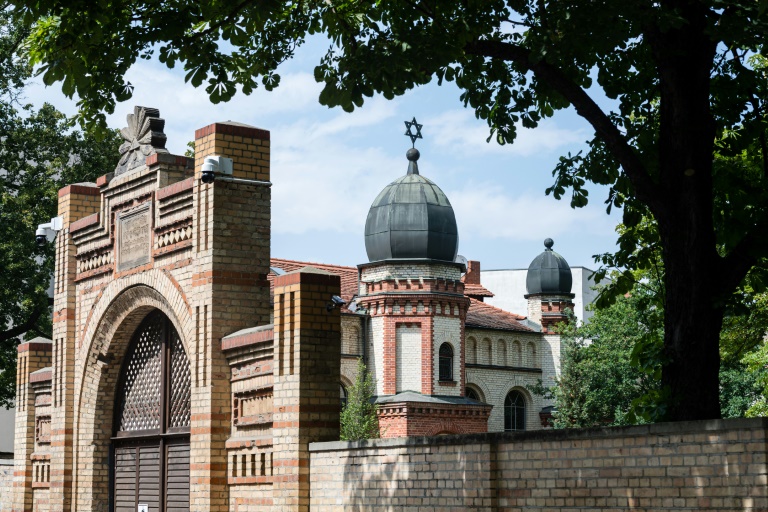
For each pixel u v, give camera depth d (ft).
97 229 81.35
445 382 180.14
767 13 43.78
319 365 61.11
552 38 45.62
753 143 58.13
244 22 51.16
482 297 225.76
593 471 45.37
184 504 73.26
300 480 59.82
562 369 177.78
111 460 81.66
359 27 55.62
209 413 65.62
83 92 50.49
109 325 80.38
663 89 47.83
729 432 40.45
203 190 67.62
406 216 181.47
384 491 55.26
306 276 61.21
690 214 46.75
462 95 56.24
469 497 50.65
